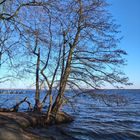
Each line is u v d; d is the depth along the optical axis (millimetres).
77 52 28703
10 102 45594
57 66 28828
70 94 29312
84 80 28484
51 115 28516
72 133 25609
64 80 29156
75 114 42719
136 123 35406
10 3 20906
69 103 30047
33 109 30750
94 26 28172
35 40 23016
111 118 40281
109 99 27984
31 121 24750
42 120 26453
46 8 21672
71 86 28969
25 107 42344
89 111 48719
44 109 33469
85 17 28203
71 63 29047
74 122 32500
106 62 28000
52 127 26891
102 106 59969
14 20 21000
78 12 28156
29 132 21141
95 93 28156
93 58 28172
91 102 49500
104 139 24719
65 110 46156
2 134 18062
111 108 57750
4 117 22516
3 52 25250
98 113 46969
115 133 27156
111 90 28344
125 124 34250
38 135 20844
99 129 29000
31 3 21016
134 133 27641
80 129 27922
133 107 63188
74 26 28422
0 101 40438
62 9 22484
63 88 29359
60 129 26469
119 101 28062
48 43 24875
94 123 33625
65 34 28047
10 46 25203
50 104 27344
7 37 24250
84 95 28672
